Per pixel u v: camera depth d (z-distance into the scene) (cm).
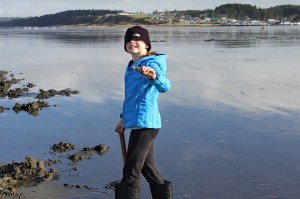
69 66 2881
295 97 1527
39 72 2573
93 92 1764
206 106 1397
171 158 884
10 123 1256
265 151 923
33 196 716
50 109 1438
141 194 702
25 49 4891
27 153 962
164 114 1291
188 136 1048
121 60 3269
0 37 9006
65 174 815
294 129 1095
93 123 1214
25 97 1712
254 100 1484
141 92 505
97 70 2605
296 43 5144
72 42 6419
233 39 6500
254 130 1094
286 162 852
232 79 2031
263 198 689
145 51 523
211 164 845
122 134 532
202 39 6675
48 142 1045
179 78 2102
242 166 832
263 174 789
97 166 857
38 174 809
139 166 500
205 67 2591
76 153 945
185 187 734
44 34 10844
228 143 984
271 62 2825
